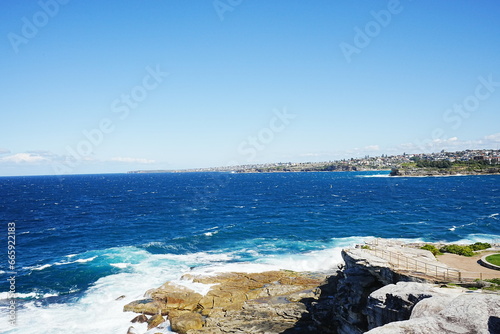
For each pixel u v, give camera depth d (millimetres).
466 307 14078
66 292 35281
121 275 39969
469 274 22391
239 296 33062
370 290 24234
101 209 104625
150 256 48312
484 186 167375
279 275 38500
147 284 37031
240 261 45094
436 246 32656
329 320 27422
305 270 41281
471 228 64250
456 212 85562
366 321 23125
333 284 33688
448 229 63656
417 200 113562
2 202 128000
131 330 27484
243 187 197625
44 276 40188
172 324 27844
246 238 59312
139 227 72688
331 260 44219
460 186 169750
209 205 112188
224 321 28375
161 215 90188
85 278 39250
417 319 14148
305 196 136625
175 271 41188
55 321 29062
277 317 29125
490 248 30484
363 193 142875
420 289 18656
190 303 31594
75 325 28438
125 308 31078
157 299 32156
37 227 74625
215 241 57562
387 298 19234
